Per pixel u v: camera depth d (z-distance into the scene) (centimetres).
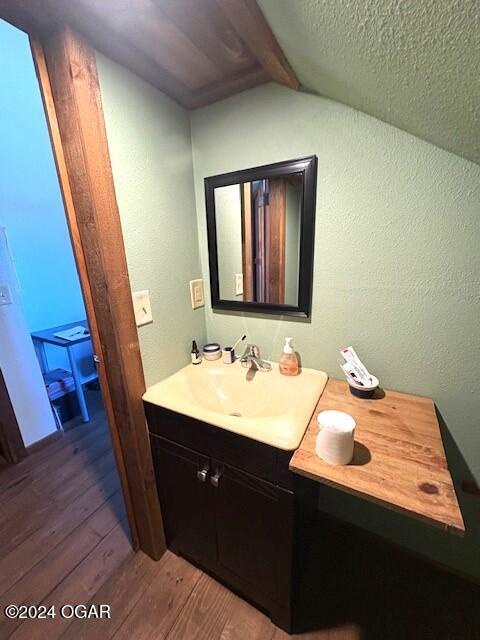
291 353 113
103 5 64
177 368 122
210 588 111
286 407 100
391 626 98
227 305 128
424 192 84
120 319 92
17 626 101
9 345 177
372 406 94
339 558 120
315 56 68
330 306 107
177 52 83
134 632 98
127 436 105
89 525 139
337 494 129
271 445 77
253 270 118
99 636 98
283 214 106
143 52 83
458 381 93
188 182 118
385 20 45
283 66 79
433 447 74
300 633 97
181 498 108
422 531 115
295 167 98
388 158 86
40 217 229
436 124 68
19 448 183
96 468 177
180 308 121
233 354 129
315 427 84
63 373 234
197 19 71
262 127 101
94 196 80
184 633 98
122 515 144
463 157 76
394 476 65
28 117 207
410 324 96
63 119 76
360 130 87
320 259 104
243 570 101
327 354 113
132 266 97
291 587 90
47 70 74
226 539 101
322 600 106
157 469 112
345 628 98
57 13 66
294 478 78
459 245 83
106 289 88
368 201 92
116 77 84
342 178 93
